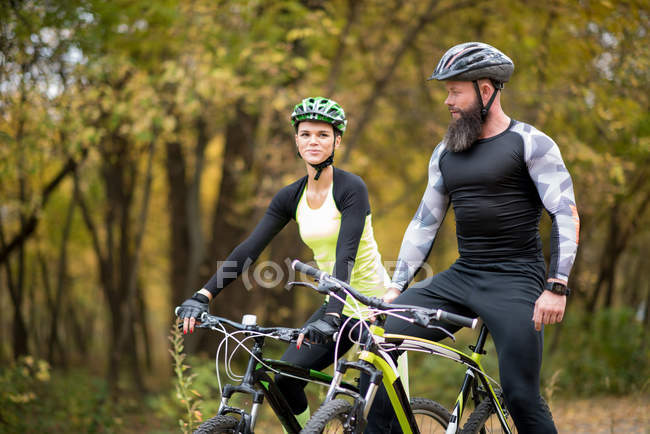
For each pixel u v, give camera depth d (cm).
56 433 1453
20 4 1392
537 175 572
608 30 1602
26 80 1430
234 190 2256
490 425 638
